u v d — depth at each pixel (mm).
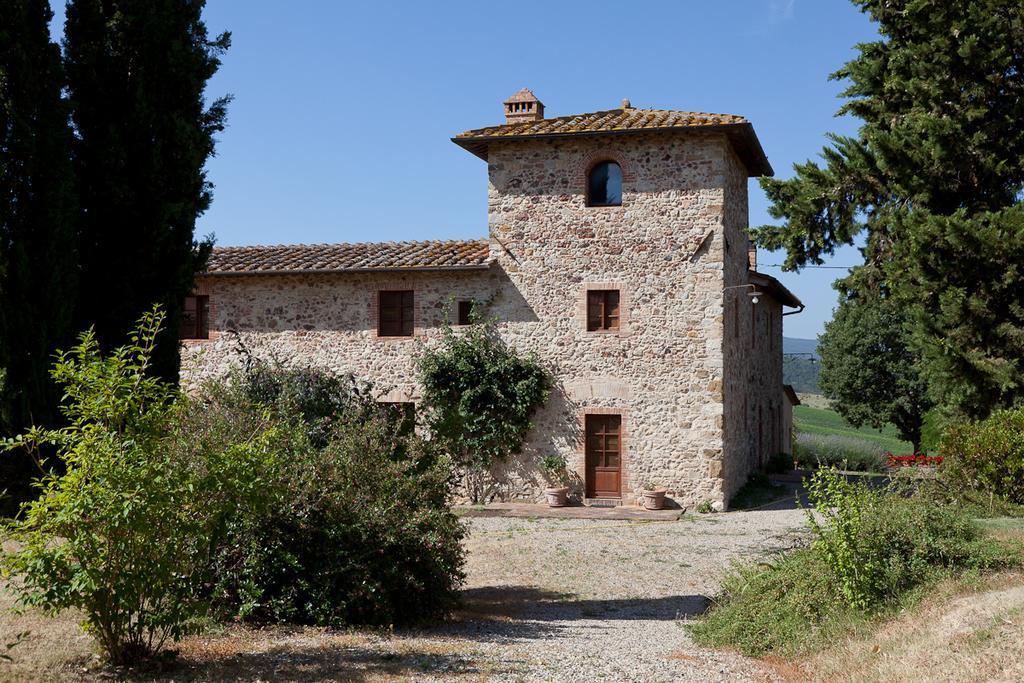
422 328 19062
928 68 13648
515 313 18625
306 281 19672
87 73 11305
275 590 8242
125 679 5883
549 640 8055
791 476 23859
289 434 8953
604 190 18500
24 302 9953
